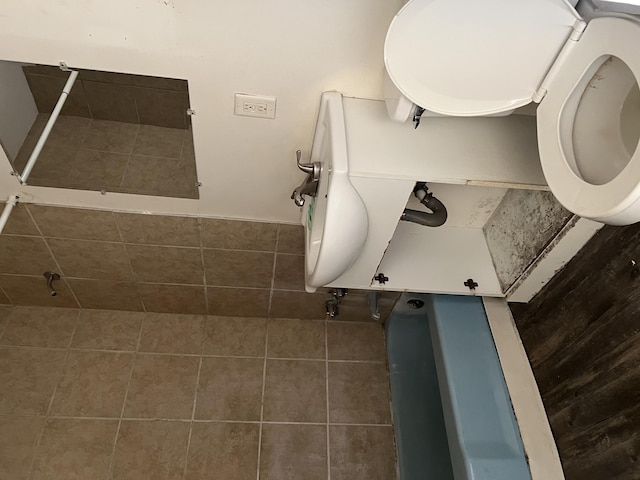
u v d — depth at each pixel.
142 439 1.91
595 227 1.28
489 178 1.20
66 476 1.80
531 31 0.98
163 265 1.87
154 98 1.29
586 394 1.32
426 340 2.03
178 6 1.09
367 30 1.15
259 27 1.13
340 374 2.13
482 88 1.08
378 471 1.94
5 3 1.08
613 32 0.88
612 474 1.22
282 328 2.21
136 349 2.08
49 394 1.95
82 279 1.94
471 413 1.49
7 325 2.06
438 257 1.66
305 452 1.95
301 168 1.35
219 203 1.61
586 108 1.01
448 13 0.96
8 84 1.25
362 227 1.24
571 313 1.40
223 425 1.97
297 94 1.28
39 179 1.50
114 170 1.48
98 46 1.17
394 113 1.17
